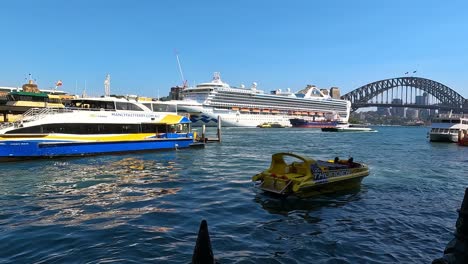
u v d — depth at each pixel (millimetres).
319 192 16000
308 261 8672
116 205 13836
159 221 11695
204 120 110312
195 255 4004
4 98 62438
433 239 10445
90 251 8992
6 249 9141
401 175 22812
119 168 24328
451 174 23969
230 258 8680
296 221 11984
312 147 46344
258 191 16688
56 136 28734
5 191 16531
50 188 17281
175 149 37750
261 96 127062
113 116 32375
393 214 13078
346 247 9641
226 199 15039
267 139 61688
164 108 38719
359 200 15219
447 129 60062
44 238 9945
